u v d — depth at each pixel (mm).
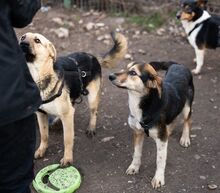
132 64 3729
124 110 5457
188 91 4406
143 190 4039
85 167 4395
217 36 6230
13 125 2619
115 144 4770
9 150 2697
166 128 3879
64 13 8375
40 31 7660
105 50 7070
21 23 2689
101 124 5164
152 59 6852
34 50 3598
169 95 3902
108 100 5699
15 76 2492
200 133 4949
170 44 7359
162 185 4066
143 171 4309
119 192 4023
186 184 4109
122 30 7789
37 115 4336
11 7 2523
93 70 4656
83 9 8562
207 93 5871
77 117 5305
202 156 4535
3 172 2775
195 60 6695
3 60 2445
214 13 7754
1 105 2436
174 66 4480
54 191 3889
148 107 3674
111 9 8469
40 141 4816
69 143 4258
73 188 3953
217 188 4043
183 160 4473
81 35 7586
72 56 4473
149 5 8461
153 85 3566
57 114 4078
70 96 4270
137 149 4145
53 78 3861
